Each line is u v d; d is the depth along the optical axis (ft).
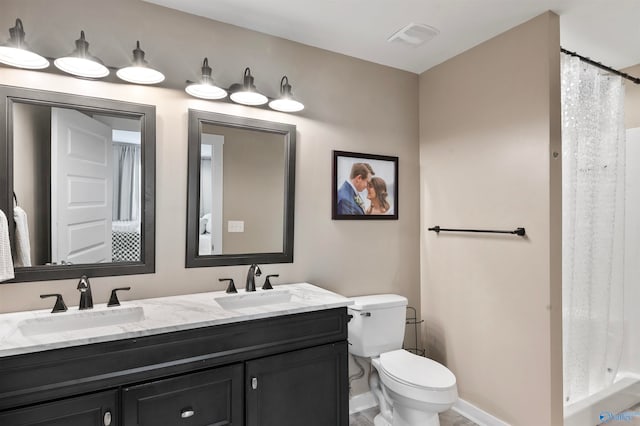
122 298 5.99
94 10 5.82
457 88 8.34
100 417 4.32
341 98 8.22
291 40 7.61
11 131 5.26
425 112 9.23
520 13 6.64
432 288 8.98
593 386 8.14
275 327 5.50
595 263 8.09
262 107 7.26
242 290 6.80
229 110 6.91
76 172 5.71
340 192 8.14
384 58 8.50
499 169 7.38
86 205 5.78
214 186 6.75
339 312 6.12
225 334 5.10
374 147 8.66
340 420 6.07
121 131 6.01
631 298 9.09
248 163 7.09
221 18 6.76
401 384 6.47
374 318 7.68
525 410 6.82
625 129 8.98
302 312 5.71
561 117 6.84
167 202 6.34
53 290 5.53
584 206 7.71
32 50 5.28
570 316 7.50
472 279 7.94
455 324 8.33
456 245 8.32
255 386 5.29
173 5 6.34
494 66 7.50
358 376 8.24
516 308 7.03
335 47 7.95
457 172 8.30
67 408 4.15
